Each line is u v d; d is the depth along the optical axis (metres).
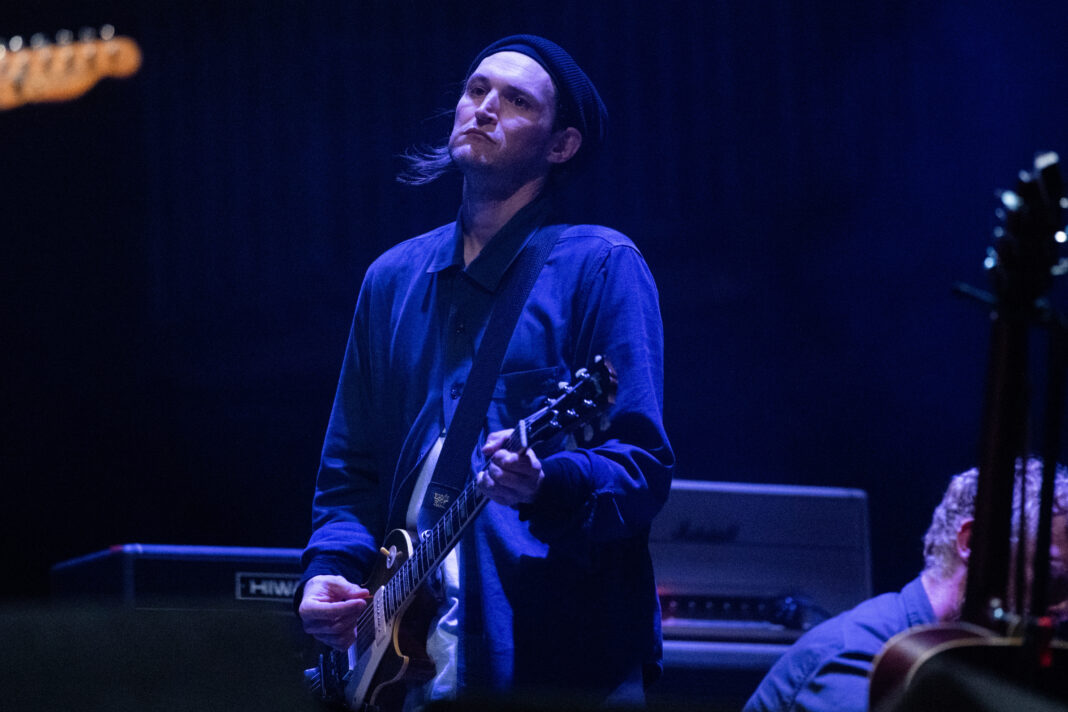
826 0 16.14
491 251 6.35
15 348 17.89
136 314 17.77
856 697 5.52
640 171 16.38
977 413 15.62
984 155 15.58
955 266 15.76
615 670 5.70
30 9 17.19
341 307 17.30
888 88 15.88
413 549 5.88
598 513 5.42
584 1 16.72
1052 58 15.34
